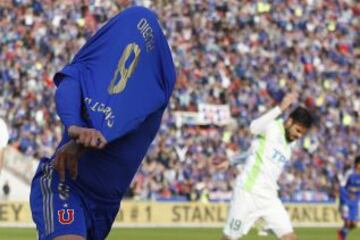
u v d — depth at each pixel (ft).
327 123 258.57
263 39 277.85
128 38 31.96
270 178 84.84
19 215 201.05
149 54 32.17
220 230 190.80
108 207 33.27
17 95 239.09
